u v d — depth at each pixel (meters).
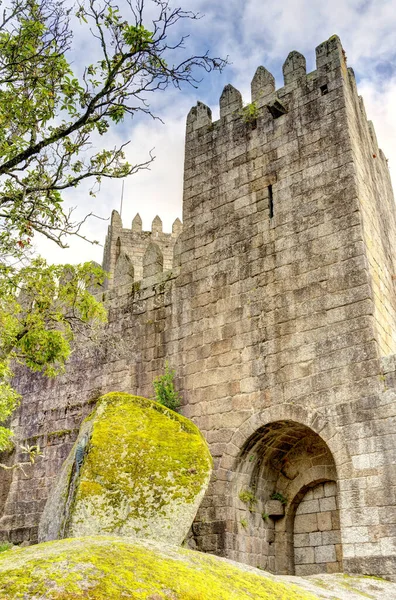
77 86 12.06
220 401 17.72
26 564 6.86
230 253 19.28
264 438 16.95
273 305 17.55
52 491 15.93
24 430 23.39
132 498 13.25
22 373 24.66
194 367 18.84
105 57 11.49
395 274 19.97
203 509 16.59
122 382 21.02
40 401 23.52
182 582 7.12
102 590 6.38
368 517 13.73
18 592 6.15
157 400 18.84
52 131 12.35
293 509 17.38
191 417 18.16
